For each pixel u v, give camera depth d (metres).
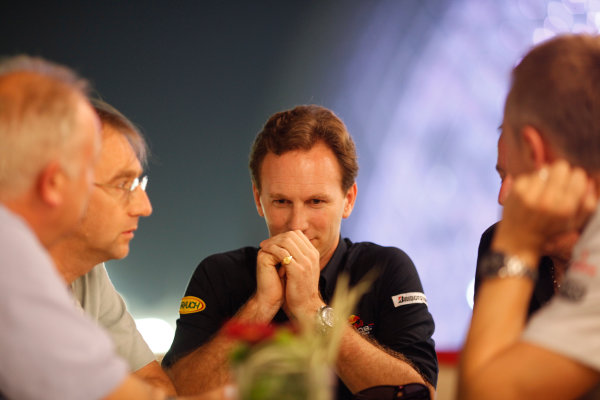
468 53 6.99
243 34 7.02
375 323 2.76
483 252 2.44
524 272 1.46
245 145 6.98
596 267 1.33
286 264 2.47
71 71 1.69
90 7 6.89
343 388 2.57
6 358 1.36
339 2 7.05
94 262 2.20
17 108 1.44
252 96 7.01
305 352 1.18
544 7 6.84
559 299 1.38
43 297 1.38
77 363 1.38
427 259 6.91
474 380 1.36
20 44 6.87
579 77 1.46
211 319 2.82
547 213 1.44
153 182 6.87
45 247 1.58
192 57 6.97
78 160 1.50
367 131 7.04
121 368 1.46
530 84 1.51
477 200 6.94
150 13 6.95
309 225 2.61
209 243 6.91
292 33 7.05
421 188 6.97
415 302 2.72
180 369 2.46
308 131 2.59
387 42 7.05
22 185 1.45
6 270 1.37
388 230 6.95
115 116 2.22
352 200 2.85
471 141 6.97
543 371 1.32
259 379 1.16
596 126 1.44
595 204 1.46
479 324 1.44
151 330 6.45
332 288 2.77
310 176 2.56
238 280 2.89
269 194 2.62
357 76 7.06
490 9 6.94
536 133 1.50
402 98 7.05
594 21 6.75
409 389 2.21
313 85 7.07
